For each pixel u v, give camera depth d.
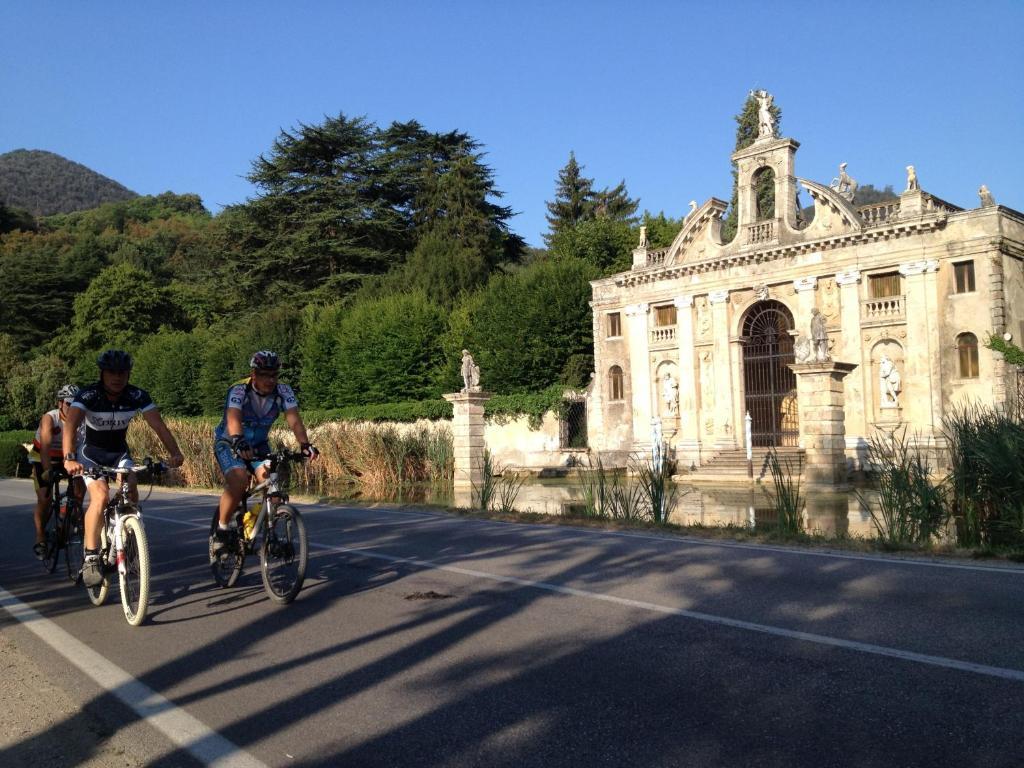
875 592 6.86
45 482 8.95
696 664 5.02
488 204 58.53
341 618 6.49
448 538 11.09
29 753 4.00
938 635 5.45
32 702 4.75
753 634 5.64
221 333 56.16
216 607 7.09
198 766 3.79
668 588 7.27
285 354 49.84
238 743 4.04
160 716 4.45
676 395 36.47
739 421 34.19
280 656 5.51
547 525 12.68
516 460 39.34
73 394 8.59
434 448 29.84
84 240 86.62
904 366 29.81
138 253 90.94
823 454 24.55
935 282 29.05
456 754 3.82
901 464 11.46
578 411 39.81
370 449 28.39
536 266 43.09
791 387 34.00
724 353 34.66
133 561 6.68
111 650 5.84
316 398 47.22
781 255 32.91
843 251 31.28
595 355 39.00
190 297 74.75
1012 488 10.64
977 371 28.33
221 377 52.62
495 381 40.50
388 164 59.16
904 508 10.70
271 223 56.50
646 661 5.11
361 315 45.12
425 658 5.34
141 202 150.12
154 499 20.09
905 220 29.50
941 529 10.77
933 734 3.84
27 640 6.23
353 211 55.03
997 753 3.62
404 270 53.00
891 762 3.57
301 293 53.97
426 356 43.88
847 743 3.78
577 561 8.85
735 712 4.21
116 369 6.86
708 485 29.38
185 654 5.65
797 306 32.59
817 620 5.97
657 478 13.14
